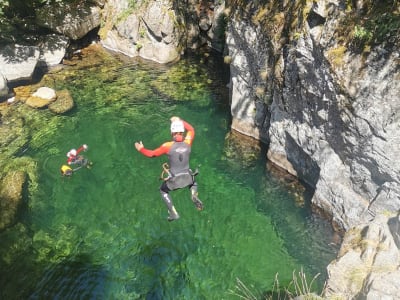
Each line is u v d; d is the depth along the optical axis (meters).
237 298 9.68
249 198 12.75
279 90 12.52
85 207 12.36
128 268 10.46
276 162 13.75
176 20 20.72
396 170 9.44
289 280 10.09
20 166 13.49
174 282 10.12
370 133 9.69
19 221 11.69
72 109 16.58
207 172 13.73
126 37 21.25
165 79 19.11
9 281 9.98
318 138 11.50
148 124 15.90
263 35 12.97
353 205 10.72
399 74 8.95
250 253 10.95
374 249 7.52
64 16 20.95
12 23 20.36
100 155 14.34
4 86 16.64
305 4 10.77
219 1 21.30
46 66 19.44
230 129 15.72
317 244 11.05
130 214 12.17
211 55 21.66
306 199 12.48
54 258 10.67
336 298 7.05
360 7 9.58
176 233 11.57
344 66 9.71
